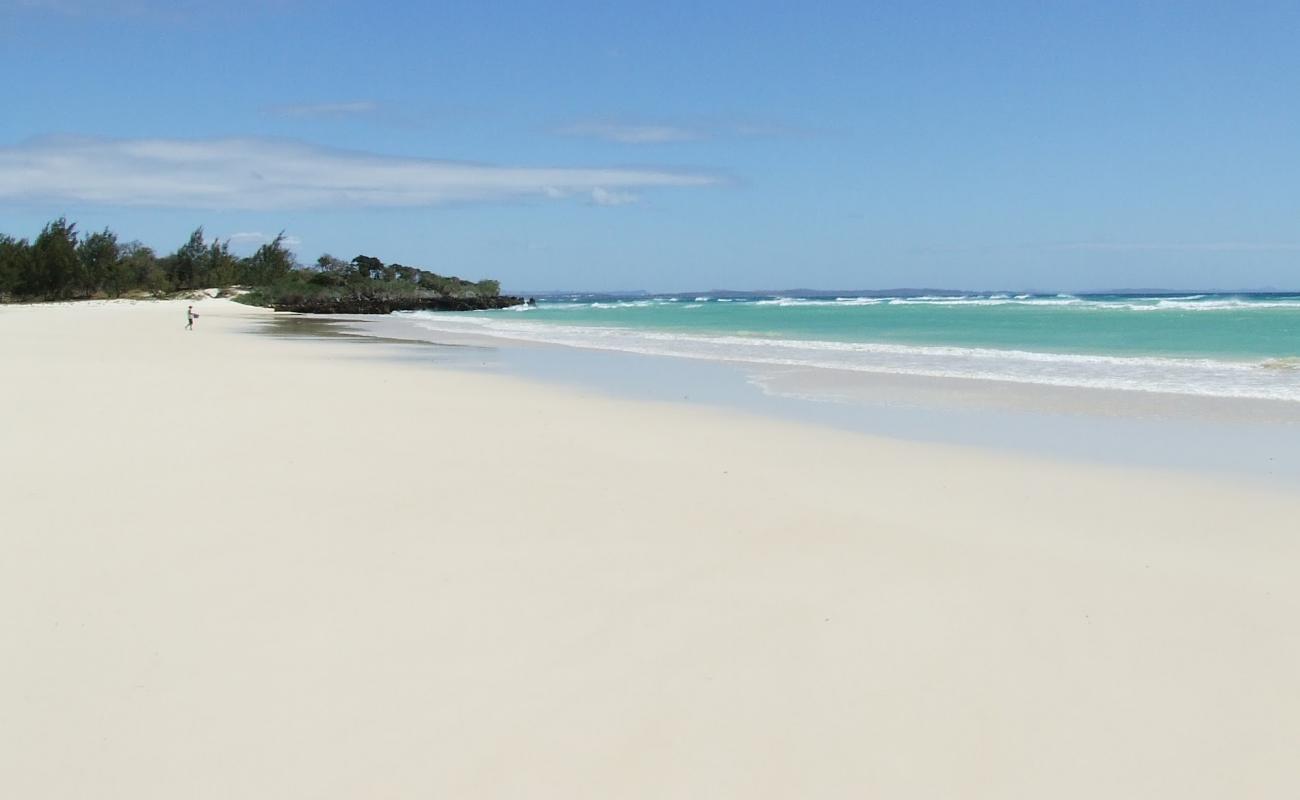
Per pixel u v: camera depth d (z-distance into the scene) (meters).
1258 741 4.46
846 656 5.39
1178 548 7.60
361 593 6.28
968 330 40.66
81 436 11.82
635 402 16.81
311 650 5.37
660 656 5.36
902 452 11.89
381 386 18.61
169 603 6.05
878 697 4.89
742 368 23.88
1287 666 5.27
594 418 14.52
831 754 4.34
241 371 21.33
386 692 4.88
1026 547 7.59
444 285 114.12
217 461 10.38
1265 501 9.26
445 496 8.98
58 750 4.30
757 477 10.21
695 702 4.82
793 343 33.50
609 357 27.83
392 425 13.23
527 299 127.81
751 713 4.71
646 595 6.34
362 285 102.88
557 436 12.62
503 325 55.03
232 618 5.82
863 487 9.78
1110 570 6.98
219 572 6.65
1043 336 35.38
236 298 99.81
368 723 4.55
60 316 59.78
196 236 124.75
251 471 9.91
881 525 8.22
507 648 5.45
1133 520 8.50
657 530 7.93
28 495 8.70
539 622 5.84
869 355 27.66
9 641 5.44
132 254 118.31
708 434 13.18
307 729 4.49
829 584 6.61
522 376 21.67
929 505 9.01
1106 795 4.04
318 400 15.91
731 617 5.96
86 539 7.36
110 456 10.56
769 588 6.51
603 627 5.78
